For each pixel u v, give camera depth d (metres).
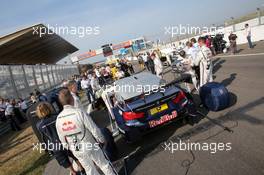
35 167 5.63
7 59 20.34
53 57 35.56
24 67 17.47
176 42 32.25
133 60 51.00
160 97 4.83
